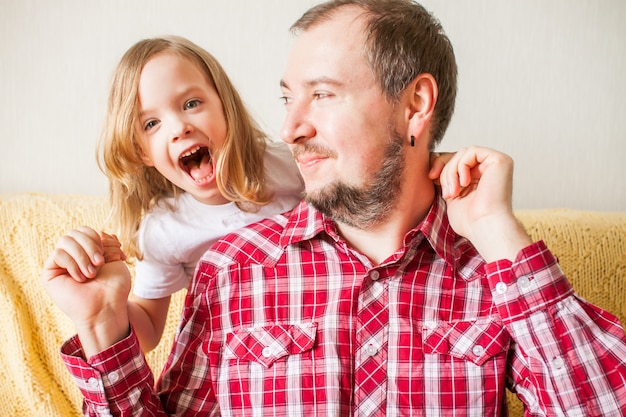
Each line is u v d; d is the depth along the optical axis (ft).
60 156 5.14
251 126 4.03
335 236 3.13
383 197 2.96
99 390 2.89
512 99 5.32
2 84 5.01
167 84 3.60
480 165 2.93
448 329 3.04
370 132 2.86
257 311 3.17
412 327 3.04
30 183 5.16
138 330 3.73
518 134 5.37
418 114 2.98
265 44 5.11
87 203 4.40
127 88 3.60
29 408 4.13
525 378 2.99
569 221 4.41
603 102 5.37
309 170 2.93
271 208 4.02
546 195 5.47
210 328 3.22
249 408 3.07
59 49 5.01
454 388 2.97
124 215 3.99
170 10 5.04
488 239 2.83
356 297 3.08
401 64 2.89
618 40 5.29
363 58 2.82
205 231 3.92
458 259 3.16
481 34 5.23
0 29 4.95
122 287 3.00
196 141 3.64
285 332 3.10
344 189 2.90
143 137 3.69
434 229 3.12
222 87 3.83
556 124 5.37
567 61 5.30
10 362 4.15
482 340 3.01
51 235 4.27
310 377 3.02
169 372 3.21
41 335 4.24
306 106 2.88
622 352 2.68
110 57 5.05
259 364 3.08
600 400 2.65
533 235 4.33
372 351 3.00
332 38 2.83
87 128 5.11
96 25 5.01
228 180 3.84
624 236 4.39
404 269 3.11
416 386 2.97
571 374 2.68
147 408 3.00
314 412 2.99
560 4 5.23
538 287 2.72
